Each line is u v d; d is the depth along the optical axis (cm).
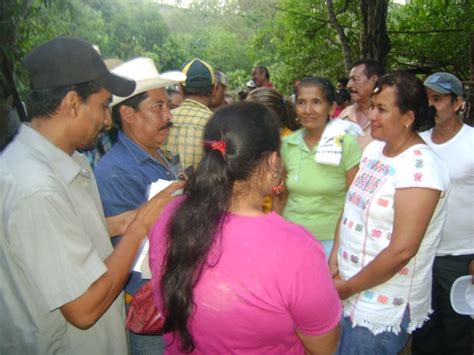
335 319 121
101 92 153
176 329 123
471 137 268
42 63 147
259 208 126
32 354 152
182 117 325
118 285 150
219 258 116
